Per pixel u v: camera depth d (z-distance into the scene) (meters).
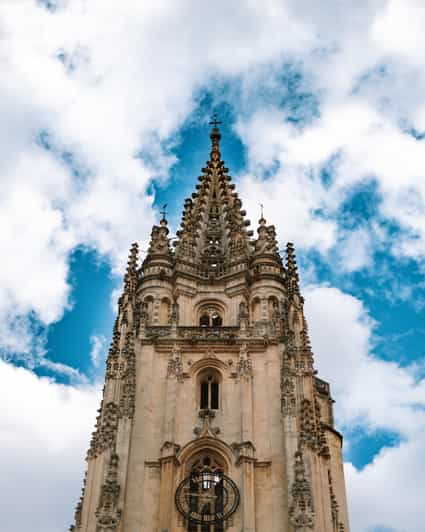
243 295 78.19
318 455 65.44
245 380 68.62
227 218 90.06
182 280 79.75
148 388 68.50
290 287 80.25
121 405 65.81
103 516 57.78
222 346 71.56
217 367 70.62
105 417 65.56
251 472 63.06
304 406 66.38
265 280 79.00
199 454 65.38
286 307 77.19
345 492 77.19
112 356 70.12
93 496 61.34
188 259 82.31
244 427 65.44
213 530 60.81
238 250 82.56
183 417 67.25
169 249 83.50
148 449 64.88
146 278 80.00
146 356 70.69
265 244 83.50
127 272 80.12
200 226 88.94
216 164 98.56
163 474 62.94
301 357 70.69
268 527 60.69
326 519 62.28
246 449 64.00
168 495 61.66
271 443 65.06
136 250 82.75
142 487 62.47
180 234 86.38
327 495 64.31
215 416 67.25
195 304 78.94
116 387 67.75
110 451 62.91
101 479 61.84
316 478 63.31
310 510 58.59
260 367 70.25
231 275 80.00
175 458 63.53
